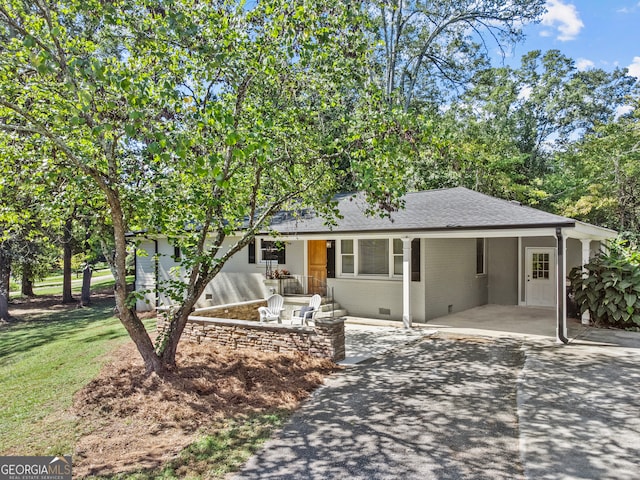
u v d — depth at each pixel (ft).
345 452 15.47
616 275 36.94
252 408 20.04
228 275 51.72
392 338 34.47
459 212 38.29
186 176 21.99
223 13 21.13
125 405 20.88
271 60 19.79
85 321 54.54
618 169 66.44
